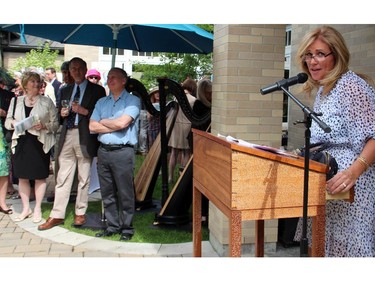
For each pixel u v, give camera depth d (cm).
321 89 221
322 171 184
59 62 1352
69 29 529
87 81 420
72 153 424
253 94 332
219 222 346
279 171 179
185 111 409
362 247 206
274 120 337
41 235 400
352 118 199
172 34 538
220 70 342
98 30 541
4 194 464
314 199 185
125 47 588
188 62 891
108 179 390
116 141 375
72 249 366
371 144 195
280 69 333
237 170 175
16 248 367
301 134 484
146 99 434
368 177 206
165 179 441
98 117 388
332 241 212
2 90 478
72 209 486
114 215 400
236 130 332
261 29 328
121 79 378
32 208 486
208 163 213
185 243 382
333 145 208
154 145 514
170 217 427
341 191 188
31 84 420
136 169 701
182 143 588
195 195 250
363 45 382
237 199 176
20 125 403
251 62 329
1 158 438
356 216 205
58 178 425
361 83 201
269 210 180
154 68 946
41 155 426
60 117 442
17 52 1369
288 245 365
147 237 397
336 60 206
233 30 324
